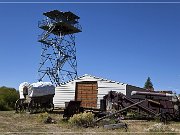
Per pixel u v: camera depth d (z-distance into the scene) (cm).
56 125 1634
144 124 1734
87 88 3175
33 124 1669
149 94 2134
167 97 2138
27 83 2588
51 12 4775
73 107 1914
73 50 4978
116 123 1638
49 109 2653
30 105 2516
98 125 1619
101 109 2156
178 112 2069
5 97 3331
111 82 3028
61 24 4803
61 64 4800
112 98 2145
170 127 1534
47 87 2642
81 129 1486
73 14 4891
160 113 1978
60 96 3316
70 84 3288
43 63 4759
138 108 2080
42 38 4772
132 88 3055
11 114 2278
